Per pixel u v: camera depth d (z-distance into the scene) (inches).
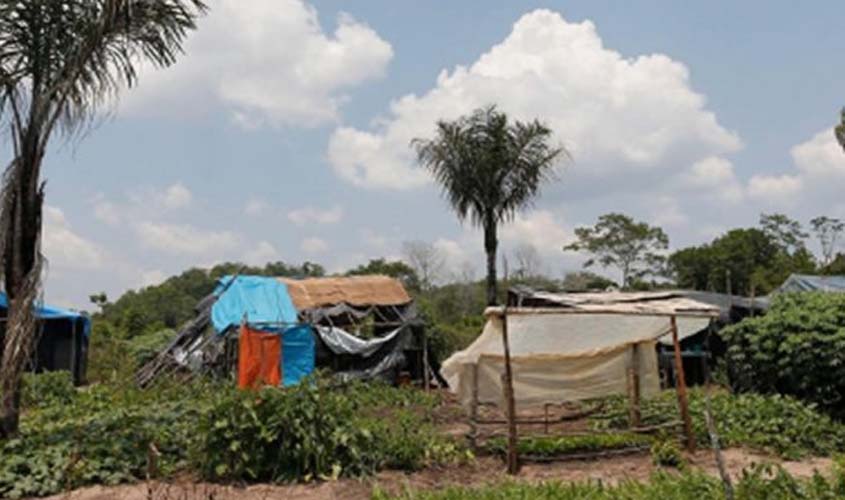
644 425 532.7
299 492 367.9
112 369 1123.9
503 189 1007.0
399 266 1978.3
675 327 488.1
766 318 617.9
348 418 418.6
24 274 418.9
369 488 375.6
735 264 2043.6
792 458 452.4
